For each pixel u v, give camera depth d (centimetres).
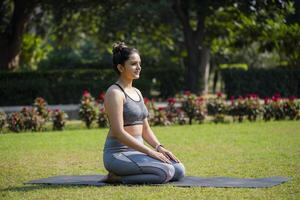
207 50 3069
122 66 852
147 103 1853
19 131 1717
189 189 779
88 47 4472
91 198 730
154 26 3284
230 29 3105
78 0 2839
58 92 2638
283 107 1944
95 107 1809
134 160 820
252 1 2781
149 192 760
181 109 1903
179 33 3447
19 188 817
